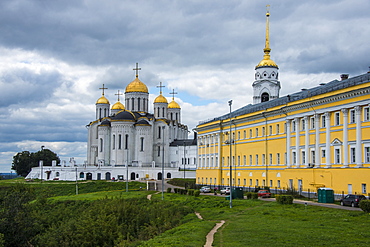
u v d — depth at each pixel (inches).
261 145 3676.2
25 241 2508.6
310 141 2997.0
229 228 1743.4
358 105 2539.4
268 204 2492.6
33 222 2610.7
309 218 1878.7
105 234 2245.3
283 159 3339.1
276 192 3393.2
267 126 3604.8
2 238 2299.5
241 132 4084.6
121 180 6397.6
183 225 1994.3
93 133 7485.2
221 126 4498.0
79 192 5364.2
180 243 1470.2
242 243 1413.6
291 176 3184.1
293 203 2465.6
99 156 7130.9
